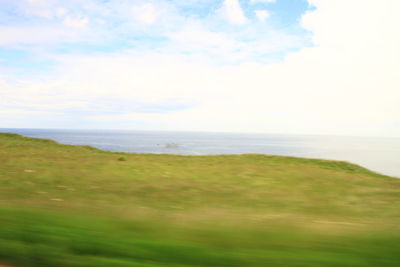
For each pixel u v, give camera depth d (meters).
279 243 4.17
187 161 18.36
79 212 5.74
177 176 12.47
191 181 11.33
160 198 8.21
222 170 14.70
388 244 4.13
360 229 4.99
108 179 11.01
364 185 11.54
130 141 150.75
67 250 3.76
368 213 6.84
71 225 4.69
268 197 8.80
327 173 14.77
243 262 3.50
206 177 12.43
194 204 7.58
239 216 6.02
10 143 24.94
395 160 64.94
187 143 148.62
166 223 5.12
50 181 10.11
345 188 10.72
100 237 4.17
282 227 5.05
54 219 4.98
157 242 4.04
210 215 6.06
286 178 12.77
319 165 18.27
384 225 5.37
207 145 132.62
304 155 82.06
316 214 6.66
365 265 3.41
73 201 7.21
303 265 3.42
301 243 4.18
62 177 10.98
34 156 17.62
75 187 9.28
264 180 12.09
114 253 3.72
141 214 5.85
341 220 5.92
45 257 3.58
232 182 11.40
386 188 10.84
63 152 21.03
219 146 124.50
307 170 15.54
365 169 17.81
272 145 149.88
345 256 3.68
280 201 8.26
